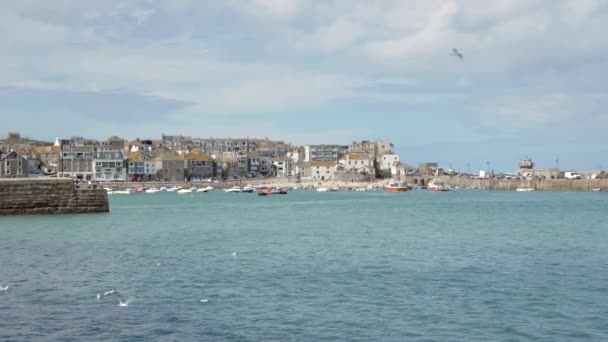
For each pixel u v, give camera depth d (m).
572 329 30.97
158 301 36.00
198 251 56.41
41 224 80.12
